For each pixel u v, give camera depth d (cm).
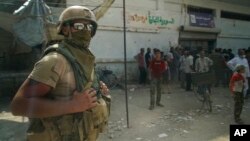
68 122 146
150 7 1487
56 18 821
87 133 153
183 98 1019
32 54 1095
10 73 1079
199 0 1716
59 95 143
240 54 1052
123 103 923
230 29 1936
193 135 617
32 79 138
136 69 1420
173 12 1590
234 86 712
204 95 842
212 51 1584
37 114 135
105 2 977
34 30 791
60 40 160
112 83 1211
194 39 1723
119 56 1362
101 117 162
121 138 589
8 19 853
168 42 1566
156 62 853
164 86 1229
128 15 1393
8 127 637
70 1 1165
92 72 159
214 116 782
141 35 1450
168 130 648
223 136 613
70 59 148
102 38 1308
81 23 155
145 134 617
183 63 1229
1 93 1016
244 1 2002
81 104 145
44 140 147
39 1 800
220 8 1859
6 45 1159
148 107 875
